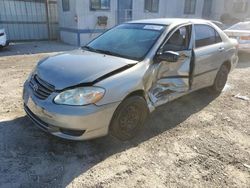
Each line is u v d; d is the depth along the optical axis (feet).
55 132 9.58
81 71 9.86
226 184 8.73
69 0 46.42
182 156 10.23
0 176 8.62
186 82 13.52
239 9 80.07
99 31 48.49
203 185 8.63
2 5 46.06
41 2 51.13
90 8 46.09
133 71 10.39
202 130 12.55
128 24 14.42
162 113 14.30
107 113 9.57
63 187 8.29
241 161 10.05
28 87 10.79
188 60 13.23
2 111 13.60
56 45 46.55
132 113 10.79
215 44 15.83
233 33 30.50
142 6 53.67
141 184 8.55
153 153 10.36
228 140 11.66
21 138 10.94
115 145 10.78
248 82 21.42
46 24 53.42
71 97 9.09
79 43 46.65
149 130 12.24
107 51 12.30
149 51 11.41
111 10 49.06
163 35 12.16
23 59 30.96
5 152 9.91
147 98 11.29
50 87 9.55
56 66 10.61
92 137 9.66
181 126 12.85
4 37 37.50
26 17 49.75
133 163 9.67
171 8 60.34
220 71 17.02
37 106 9.64
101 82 9.41
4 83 19.16
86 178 8.74
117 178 8.81
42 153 10.00
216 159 10.12
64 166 9.30
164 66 11.78
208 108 15.39
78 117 8.96
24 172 8.88
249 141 11.64
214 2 71.36
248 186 8.68
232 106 15.85
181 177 8.98
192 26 13.94
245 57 33.55
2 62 28.45
